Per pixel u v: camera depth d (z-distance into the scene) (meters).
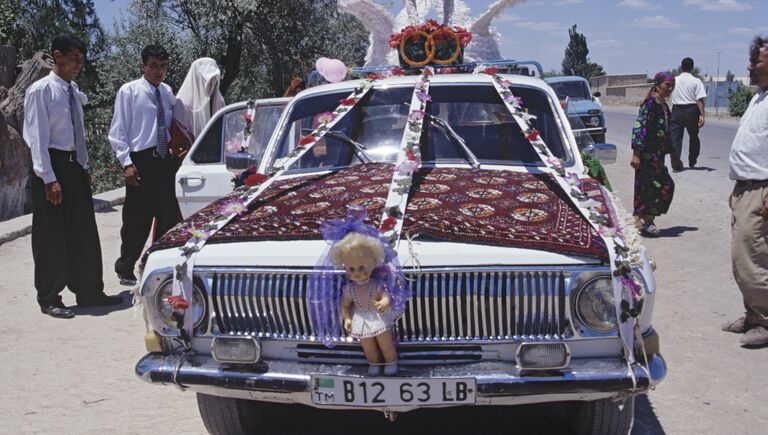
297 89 9.14
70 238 6.52
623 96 65.94
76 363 5.36
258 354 3.40
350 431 4.25
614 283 3.20
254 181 4.48
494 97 4.96
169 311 3.54
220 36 22.81
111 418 4.46
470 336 3.31
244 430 4.11
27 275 7.88
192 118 8.07
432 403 3.24
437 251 3.32
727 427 4.13
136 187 7.05
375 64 7.27
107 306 6.75
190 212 6.68
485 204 3.83
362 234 3.22
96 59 21.50
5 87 12.19
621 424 3.64
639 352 3.28
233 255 3.47
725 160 16.14
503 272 3.26
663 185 8.70
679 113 13.95
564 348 3.21
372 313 3.23
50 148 6.32
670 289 6.72
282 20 22.69
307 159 4.91
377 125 4.96
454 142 4.73
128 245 7.23
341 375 3.27
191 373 3.45
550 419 4.32
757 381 4.74
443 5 7.10
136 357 5.47
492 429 4.21
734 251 5.30
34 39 19.17
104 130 20.59
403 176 4.06
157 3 22.20
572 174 4.24
